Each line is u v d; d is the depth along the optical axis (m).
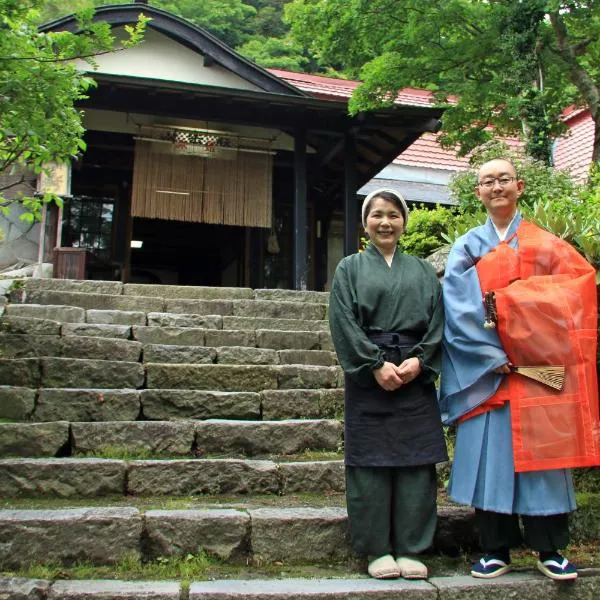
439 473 3.59
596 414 2.52
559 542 2.54
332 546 2.79
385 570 2.54
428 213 7.38
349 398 2.75
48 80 3.66
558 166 12.98
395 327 2.73
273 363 5.13
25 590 2.27
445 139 9.45
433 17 7.67
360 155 10.66
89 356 4.75
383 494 2.65
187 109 8.91
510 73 7.81
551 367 2.52
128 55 9.81
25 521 2.60
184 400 4.14
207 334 5.41
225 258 13.65
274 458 3.73
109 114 9.84
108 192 10.48
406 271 2.84
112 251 10.36
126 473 3.26
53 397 3.94
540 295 2.56
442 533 2.92
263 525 2.77
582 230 3.58
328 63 8.91
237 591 2.34
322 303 6.73
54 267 7.91
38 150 4.02
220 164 9.70
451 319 2.70
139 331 5.28
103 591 2.29
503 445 2.55
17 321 4.98
